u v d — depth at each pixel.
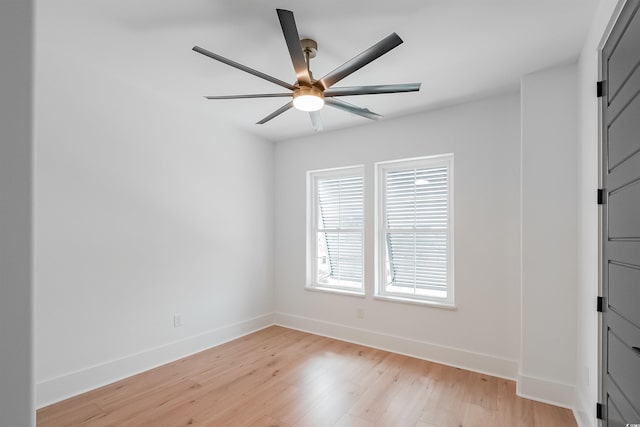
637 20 1.34
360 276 3.91
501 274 2.93
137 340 2.84
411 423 2.17
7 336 0.30
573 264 2.37
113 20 1.98
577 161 2.36
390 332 3.49
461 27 2.01
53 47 2.30
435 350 3.20
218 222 3.63
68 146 2.43
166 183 3.10
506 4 1.80
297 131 4.06
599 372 1.83
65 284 2.40
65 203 2.41
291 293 4.30
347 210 4.03
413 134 3.43
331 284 4.12
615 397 1.61
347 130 3.89
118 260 2.72
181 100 3.15
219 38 2.15
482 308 3.00
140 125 2.89
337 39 2.14
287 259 4.36
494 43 2.18
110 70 2.60
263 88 2.90
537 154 2.51
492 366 2.91
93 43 2.23
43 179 2.30
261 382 2.71
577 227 2.35
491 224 2.99
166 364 3.04
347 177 4.02
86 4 1.83
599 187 1.83
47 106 2.32
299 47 1.71
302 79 2.01
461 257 3.12
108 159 2.66
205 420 2.18
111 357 2.66
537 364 2.48
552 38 2.11
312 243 4.29
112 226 2.69
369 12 1.88
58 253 2.37
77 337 2.46
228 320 3.73
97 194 2.59
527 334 2.51
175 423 2.14
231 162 3.81
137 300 2.85
